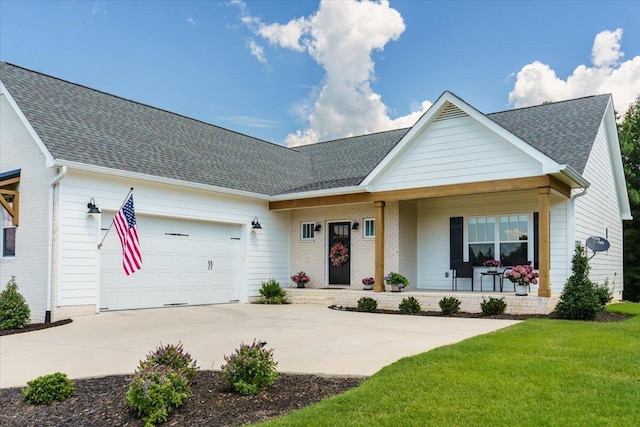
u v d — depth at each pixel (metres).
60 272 11.98
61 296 11.98
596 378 5.78
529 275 12.61
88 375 6.96
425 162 14.49
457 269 15.55
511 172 12.99
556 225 14.07
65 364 7.66
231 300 16.62
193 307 14.76
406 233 16.48
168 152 15.83
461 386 5.54
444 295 13.45
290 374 6.61
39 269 12.30
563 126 15.63
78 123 14.09
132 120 16.53
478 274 15.70
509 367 6.25
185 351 8.25
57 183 12.12
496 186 13.20
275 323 11.45
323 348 8.23
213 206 15.89
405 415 4.77
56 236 12.02
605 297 13.01
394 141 20.98
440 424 4.54
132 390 5.25
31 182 12.77
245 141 21.17
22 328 11.10
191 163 16.02
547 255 12.25
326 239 17.97
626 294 29.14
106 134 14.49
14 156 13.35
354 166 19.75
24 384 6.70
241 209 16.86
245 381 5.92
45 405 5.80
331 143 23.62
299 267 18.52
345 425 4.58
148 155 14.79
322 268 17.92
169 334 9.99
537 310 12.07
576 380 5.69
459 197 16.22
